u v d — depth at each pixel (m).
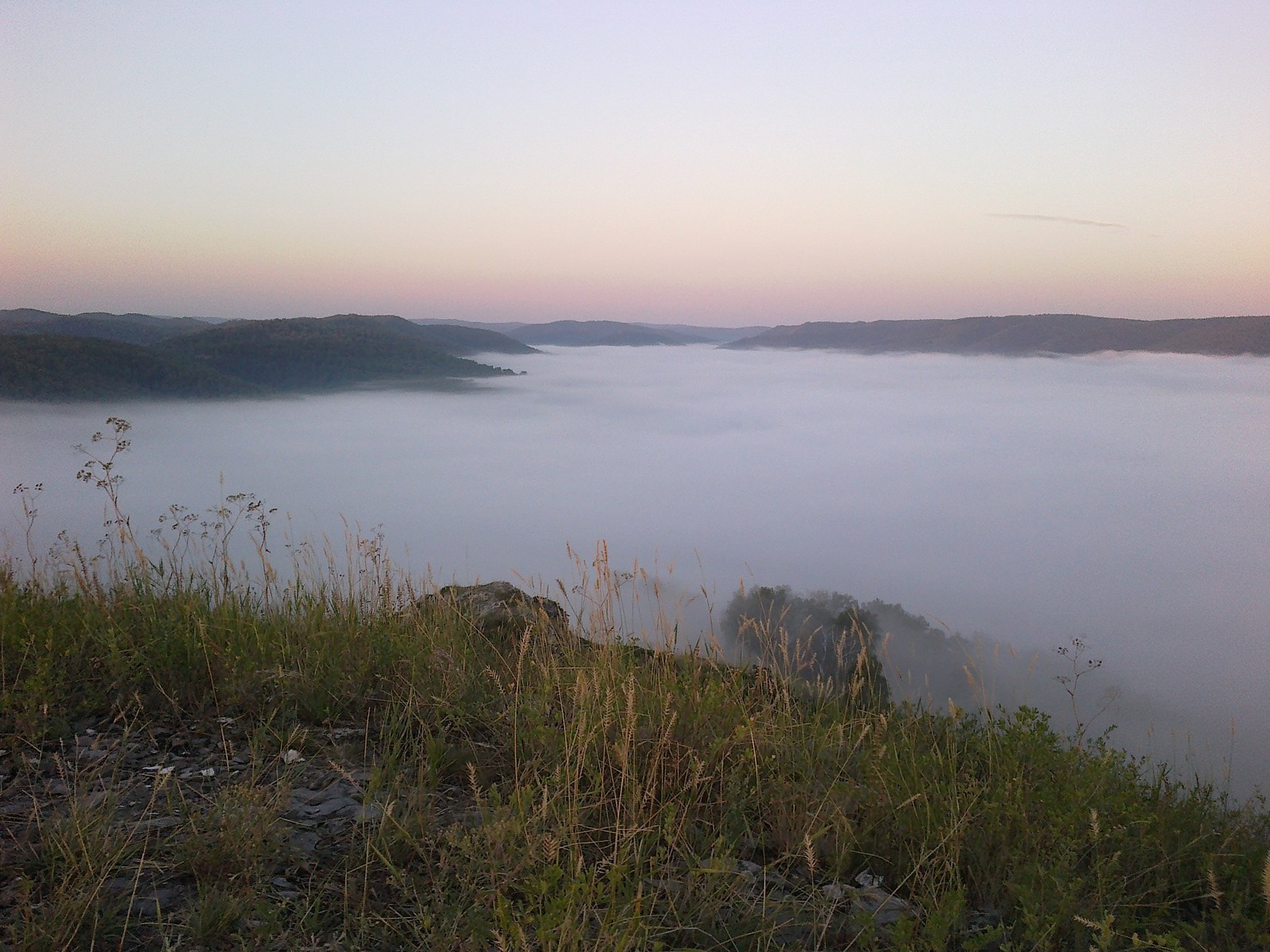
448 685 4.42
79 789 3.21
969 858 3.20
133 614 5.02
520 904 2.57
